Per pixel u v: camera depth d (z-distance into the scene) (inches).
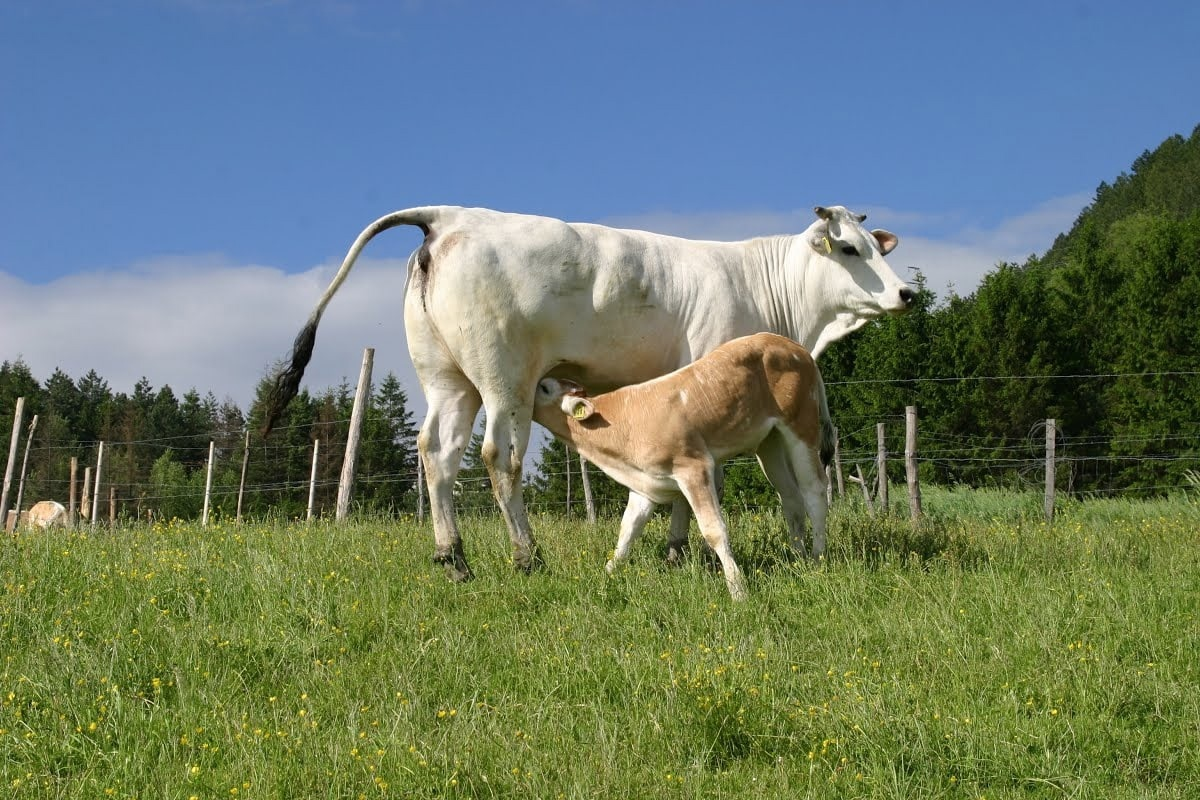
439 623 275.7
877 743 197.3
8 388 2485.2
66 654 242.8
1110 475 1306.6
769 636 254.1
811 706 211.8
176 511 1526.8
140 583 307.0
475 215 336.2
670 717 207.6
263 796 180.7
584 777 184.7
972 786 188.5
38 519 873.5
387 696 226.7
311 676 237.8
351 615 277.6
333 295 350.0
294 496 1594.5
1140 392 1261.1
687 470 310.5
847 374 1412.4
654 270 348.5
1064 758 193.8
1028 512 730.8
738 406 318.7
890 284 375.2
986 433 1325.0
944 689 225.5
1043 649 240.7
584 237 339.0
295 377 353.7
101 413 2760.8
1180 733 204.5
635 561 326.6
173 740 201.9
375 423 1568.7
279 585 299.9
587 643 251.6
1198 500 693.9
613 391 333.7
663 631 266.5
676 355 354.0
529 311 329.4
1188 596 285.7
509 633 266.4
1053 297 1492.4
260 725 211.3
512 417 333.4
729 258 370.0
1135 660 239.5
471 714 215.2
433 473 340.5
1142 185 3823.8
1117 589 288.7
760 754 201.2
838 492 687.7
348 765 189.9
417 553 359.9
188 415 2982.3
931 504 820.0
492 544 376.5
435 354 341.7
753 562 328.8
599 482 1162.0
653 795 182.4
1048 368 1316.4
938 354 1349.7
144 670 239.8
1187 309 1268.5
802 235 382.6
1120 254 1717.5
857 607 280.4
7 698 221.6
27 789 185.8
